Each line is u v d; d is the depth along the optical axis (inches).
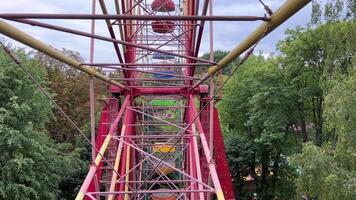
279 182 1061.8
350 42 634.8
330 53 674.8
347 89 533.0
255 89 1005.8
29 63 749.3
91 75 275.7
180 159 538.6
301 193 588.4
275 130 956.6
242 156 1079.6
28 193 653.9
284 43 951.6
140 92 503.5
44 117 776.9
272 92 947.3
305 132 981.8
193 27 398.9
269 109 979.3
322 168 537.6
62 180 874.8
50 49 188.7
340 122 514.0
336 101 532.1
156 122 566.9
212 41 336.2
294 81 928.9
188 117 483.5
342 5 666.2
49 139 826.2
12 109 681.0
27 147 684.1
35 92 727.7
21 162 623.5
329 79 651.5
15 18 167.9
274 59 1015.6
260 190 1084.5
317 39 856.9
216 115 457.7
